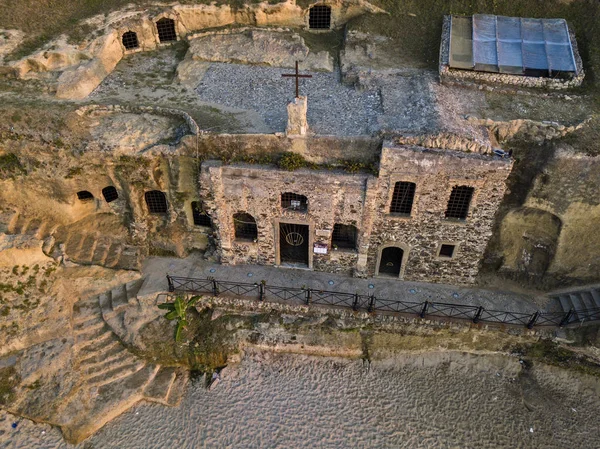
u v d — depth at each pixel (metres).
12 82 23.38
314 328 21.64
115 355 21.31
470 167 18.58
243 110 22.36
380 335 21.72
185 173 21.11
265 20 26.58
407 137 19.08
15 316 20.66
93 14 26.03
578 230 20.28
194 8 26.17
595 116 20.44
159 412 20.16
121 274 22.91
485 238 20.83
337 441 19.27
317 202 20.50
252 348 21.86
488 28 24.17
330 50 25.94
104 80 24.53
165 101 23.05
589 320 20.38
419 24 25.52
